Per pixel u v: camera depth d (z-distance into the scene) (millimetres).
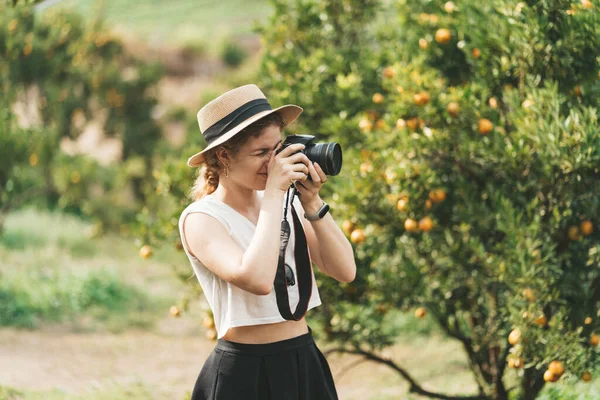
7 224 13117
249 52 24125
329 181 4738
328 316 4801
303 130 5312
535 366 4098
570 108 3904
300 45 5832
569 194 4027
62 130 14539
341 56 5383
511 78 4262
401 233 4473
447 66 4703
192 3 33312
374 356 4863
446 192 4281
